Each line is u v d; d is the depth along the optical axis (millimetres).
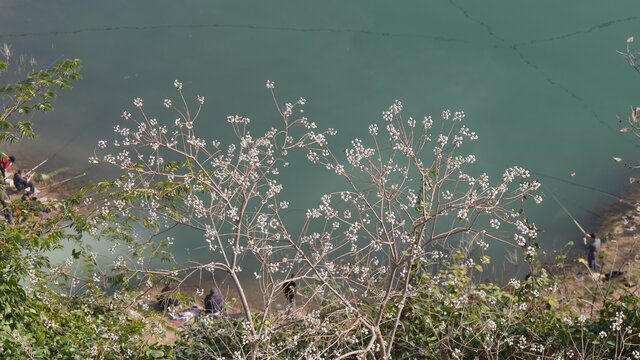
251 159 5906
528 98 22453
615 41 25031
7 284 5512
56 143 18047
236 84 23016
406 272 5945
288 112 6113
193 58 24641
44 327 5922
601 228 15188
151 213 5957
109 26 26312
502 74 23516
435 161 6109
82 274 8305
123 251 9477
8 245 5531
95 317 6668
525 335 6539
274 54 25062
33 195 14000
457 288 7141
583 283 11875
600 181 17797
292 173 17938
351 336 6215
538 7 27531
